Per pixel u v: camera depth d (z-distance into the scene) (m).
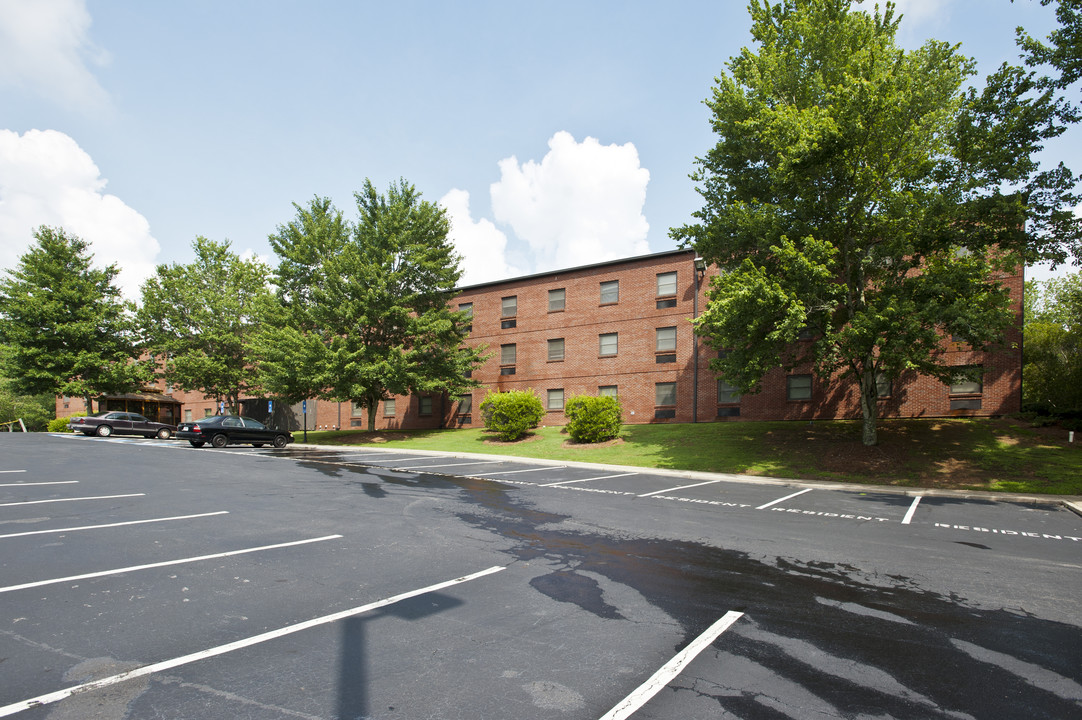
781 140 16.61
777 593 5.62
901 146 16.30
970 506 11.76
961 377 18.25
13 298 36.62
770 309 15.59
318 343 27.55
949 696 3.58
